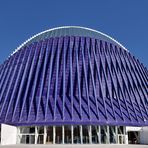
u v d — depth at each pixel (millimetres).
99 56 73125
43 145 53562
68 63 70312
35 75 68125
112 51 76812
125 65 76125
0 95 68000
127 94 70688
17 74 70188
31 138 58969
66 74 68375
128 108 67125
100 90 67875
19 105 63812
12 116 61438
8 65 74625
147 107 71125
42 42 75625
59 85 66750
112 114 62969
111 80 70688
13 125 59281
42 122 58375
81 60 71125
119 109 65375
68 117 59406
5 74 72688
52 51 72375
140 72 78125
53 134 58594
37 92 65625
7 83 70062
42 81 66875
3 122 60750
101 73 70688
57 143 58156
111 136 61000
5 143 54594
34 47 75438
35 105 62781
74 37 75750
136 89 73125
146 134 61969
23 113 61656
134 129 63000
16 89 67562
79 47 73500
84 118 59781
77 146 50219
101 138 60031
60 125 58688
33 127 59500
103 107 64188
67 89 66250
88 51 72688
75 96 65688
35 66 70688
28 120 59438
